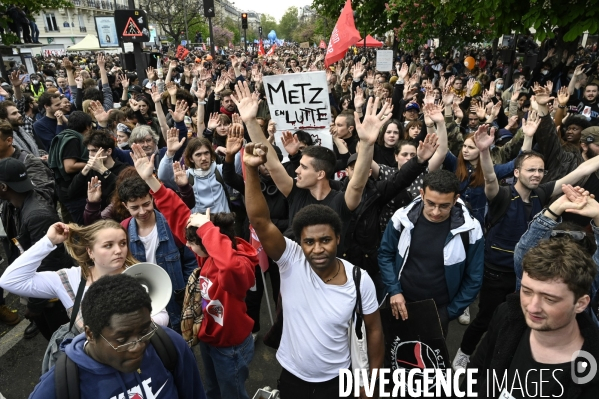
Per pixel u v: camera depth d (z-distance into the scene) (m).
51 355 2.05
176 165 3.65
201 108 5.96
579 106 6.99
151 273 2.04
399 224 2.94
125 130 5.42
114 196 3.31
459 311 2.88
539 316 1.56
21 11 15.80
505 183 4.34
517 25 7.99
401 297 2.74
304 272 2.09
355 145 5.12
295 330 2.12
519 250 2.44
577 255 1.53
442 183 2.63
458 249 2.79
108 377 1.52
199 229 2.31
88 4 49.91
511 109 6.62
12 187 3.05
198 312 2.54
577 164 4.00
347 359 2.15
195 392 1.86
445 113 5.73
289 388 2.24
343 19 8.08
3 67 12.26
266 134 5.16
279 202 3.66
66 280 2.29
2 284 2.15
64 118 5.98
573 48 10.02
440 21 14.96
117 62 21.03
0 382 3.46
